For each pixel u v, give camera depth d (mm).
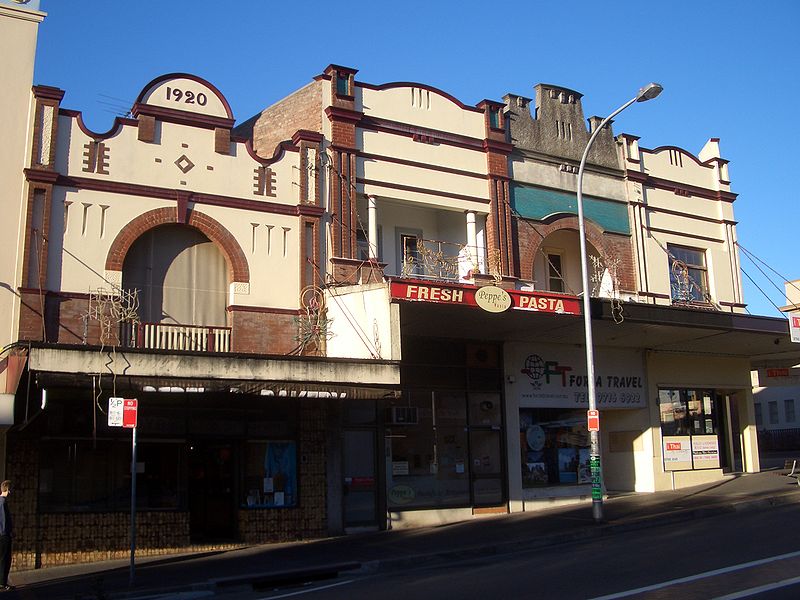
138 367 14664
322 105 20562
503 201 22625
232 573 13789
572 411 23484
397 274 22078
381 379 16984
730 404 28047
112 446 16641
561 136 24531
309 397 16391
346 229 20031
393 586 11961
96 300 17031
